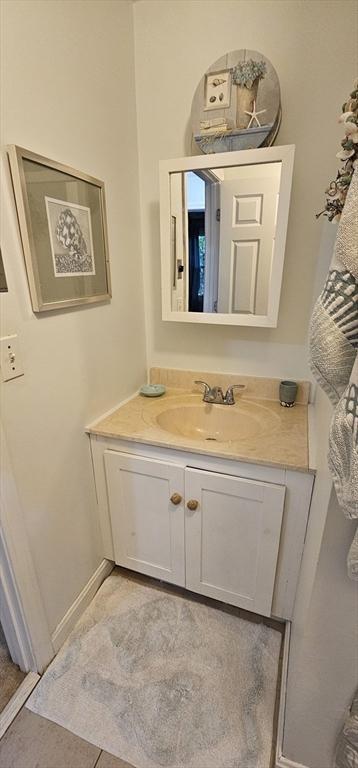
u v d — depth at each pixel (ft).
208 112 4.14
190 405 5.00
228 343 5.08
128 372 5.10
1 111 2.71
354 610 2.41
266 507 3.73
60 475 3.88
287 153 3.83
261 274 4.35
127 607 4.67
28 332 3.19
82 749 3.31
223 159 4.07
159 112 4.51
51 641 3.99
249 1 3.77
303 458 3.54
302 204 4.23
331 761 2.94
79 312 3.88
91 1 3.55
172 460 4.04
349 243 1.48
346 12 3.55
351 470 1.55
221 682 3.80
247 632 4.33
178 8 4.05
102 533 4.90
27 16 2.84
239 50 3.90
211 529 4.13
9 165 2.80
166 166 4.30
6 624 3.69
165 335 5.41
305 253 4.38
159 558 4.66
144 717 3.51
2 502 3.09
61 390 3.73
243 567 4.16
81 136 3.62
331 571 2.35
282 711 3.40
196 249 4.55
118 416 4.58
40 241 3.16
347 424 1.55
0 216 2.79
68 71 3.35
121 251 4.59
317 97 3.87
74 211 3.58
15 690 3.79
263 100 3.91
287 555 3.90
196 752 3.26
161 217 4.53
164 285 4.80
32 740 3.38
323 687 2.68
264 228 4.18
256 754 3.24
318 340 1.68
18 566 3.36
